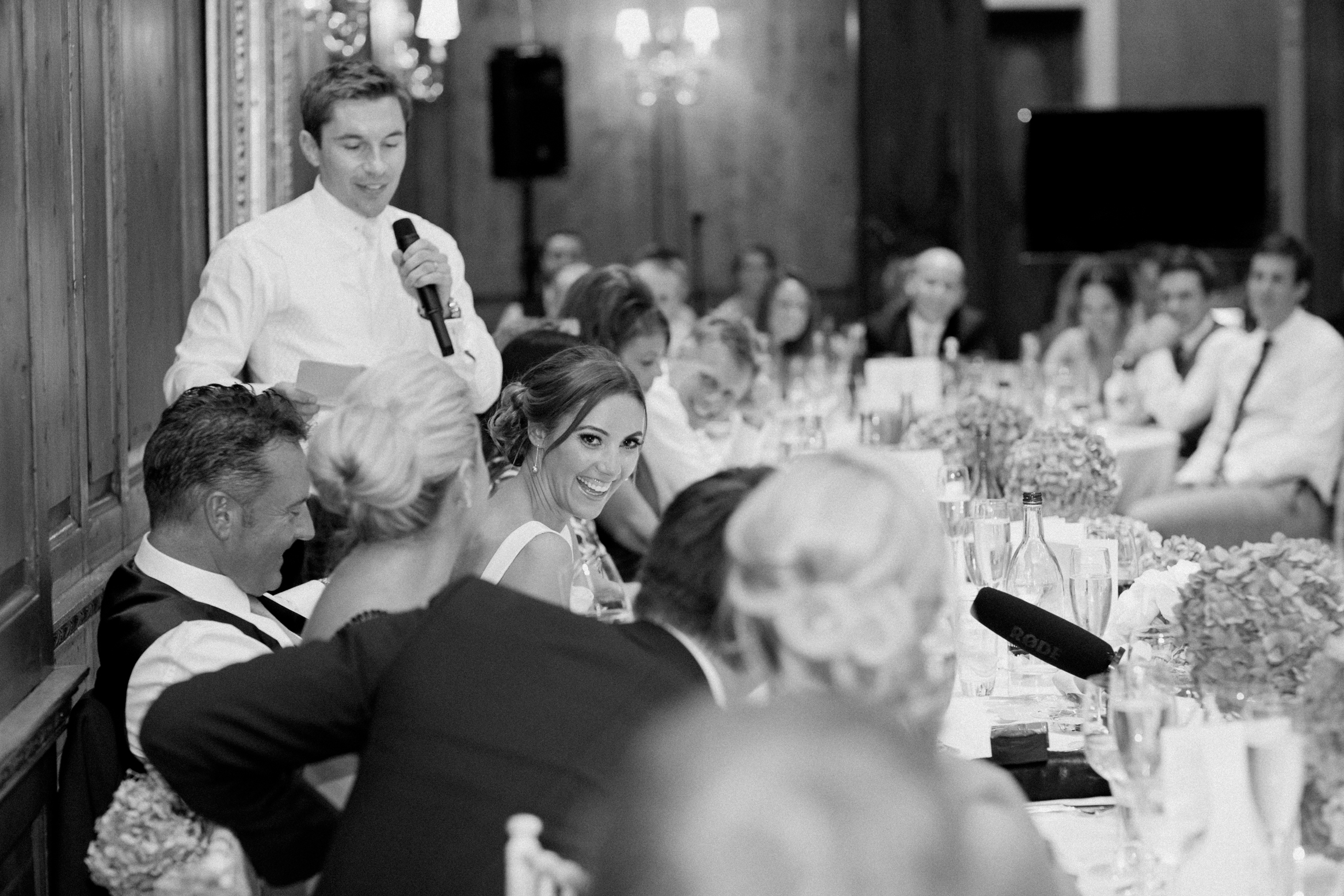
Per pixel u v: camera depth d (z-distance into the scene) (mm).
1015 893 1657
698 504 2074
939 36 12602
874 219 12703
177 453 2826
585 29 13250
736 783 1129
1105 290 8688
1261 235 13000
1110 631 3502
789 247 13477
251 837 2162
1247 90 13523
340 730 2062
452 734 1950
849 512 1798
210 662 2605
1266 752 2135
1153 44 13523
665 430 5090
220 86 5629
